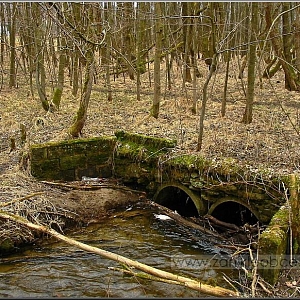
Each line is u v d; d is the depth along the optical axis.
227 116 13.79
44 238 8.19
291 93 16.72
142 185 10.54
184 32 16.39
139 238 8.51
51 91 19.16
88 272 7.09
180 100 16.22
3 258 7.50
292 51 18.08
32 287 6.60
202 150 10.24
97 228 8.95
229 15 18.28
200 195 9.37
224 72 21.91
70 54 17.83
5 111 15.81
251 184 8.26
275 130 11.65
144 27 20.05
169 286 6.59
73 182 10.47
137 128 12.77
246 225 8.43
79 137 12.00
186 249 8.05
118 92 19.23
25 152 10.89
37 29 14.05
